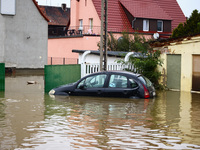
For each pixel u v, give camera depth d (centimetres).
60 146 724
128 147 721
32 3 3456
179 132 857
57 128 884
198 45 1867
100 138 789
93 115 1070
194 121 998
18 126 904
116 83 1457
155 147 723
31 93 1661
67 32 4378
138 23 4216
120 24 4138
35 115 1059
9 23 3328
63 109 1177
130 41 3250
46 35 3556
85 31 4341
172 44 1998
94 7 4244
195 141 773
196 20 3017
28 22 3444
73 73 1895
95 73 1500
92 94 1477
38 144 738
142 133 841
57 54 4372
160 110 1190
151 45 2123
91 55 2400
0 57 3281
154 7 4447
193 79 1898
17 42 3384
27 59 3447
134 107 1238
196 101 1464
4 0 3275
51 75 1780
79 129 875
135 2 4391
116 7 4259
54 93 1559
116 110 1167
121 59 2122
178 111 1177
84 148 712
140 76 1479
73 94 1515
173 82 2008
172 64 2014
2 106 1231
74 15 4628
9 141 759
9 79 2558
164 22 4425
